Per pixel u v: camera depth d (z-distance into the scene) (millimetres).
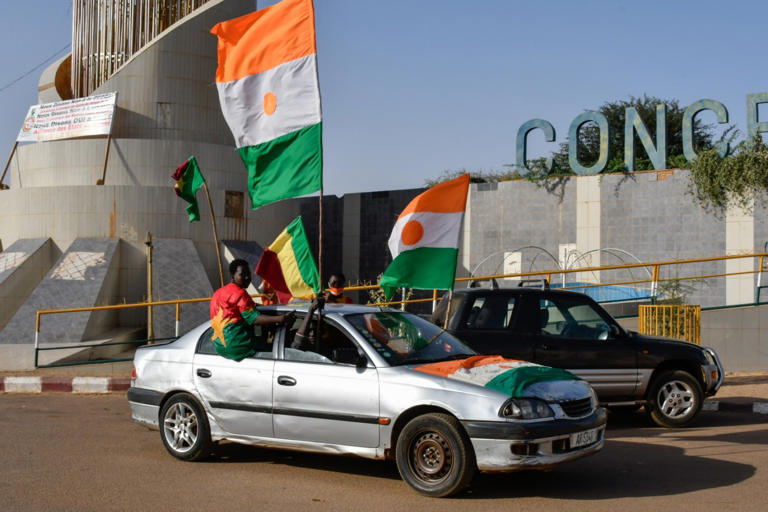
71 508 6285
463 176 9680
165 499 6562
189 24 27344
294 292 9508
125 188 24828
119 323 23531
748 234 21016
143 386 8422
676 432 10016
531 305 10461
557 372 7195
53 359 18766
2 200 26438
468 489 6902
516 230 24766
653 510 6156
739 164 21000
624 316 16031
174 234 25031
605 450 8719
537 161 24875
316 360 7395
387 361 7070
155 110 26828
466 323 10445
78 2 29094
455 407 6520
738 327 15625
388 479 7312
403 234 9633
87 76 28656
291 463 8031
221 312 7801
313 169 8734
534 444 6379
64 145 25969
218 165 26297
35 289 22172
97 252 23812
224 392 7770
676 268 22047
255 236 26688
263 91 9000
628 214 22953
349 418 7035
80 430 10141
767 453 8398
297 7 8859
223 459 8234
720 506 6250
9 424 10625
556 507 6266
